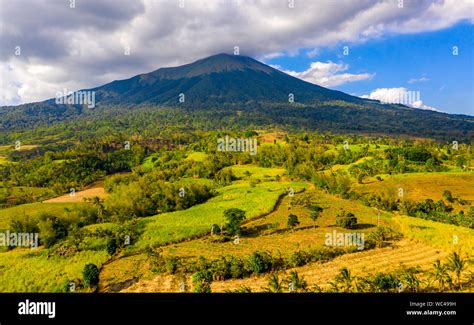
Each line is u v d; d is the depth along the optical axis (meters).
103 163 164.25
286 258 50.41
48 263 55.19
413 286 37.62
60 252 59.59
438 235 60.56
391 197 89.56
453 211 81.88
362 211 83.44
